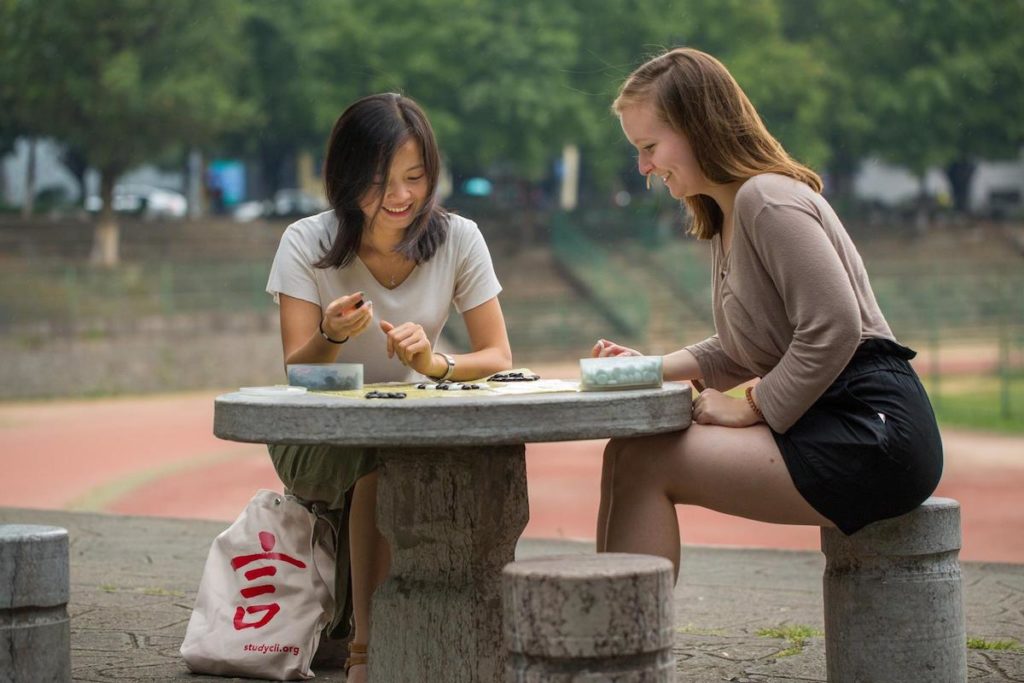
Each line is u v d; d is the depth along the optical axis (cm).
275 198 6047
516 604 404
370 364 593
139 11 4191
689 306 5097
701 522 1617
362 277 580
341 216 559
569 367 4475
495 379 544
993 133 5762
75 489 1975
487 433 435
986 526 1544
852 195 6456
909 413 487
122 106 4191
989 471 2084
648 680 400
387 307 584
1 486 2008
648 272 5312
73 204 6291
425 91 4700
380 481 505
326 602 604
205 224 5216
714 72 511
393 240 567
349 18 4678
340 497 593
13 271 4234
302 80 4828
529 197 5453
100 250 4497
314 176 6888
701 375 570
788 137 5100
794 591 839
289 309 580
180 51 4322
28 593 486
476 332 601
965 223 6225
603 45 4894
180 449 2489
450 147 4838
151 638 687
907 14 5466
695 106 507
